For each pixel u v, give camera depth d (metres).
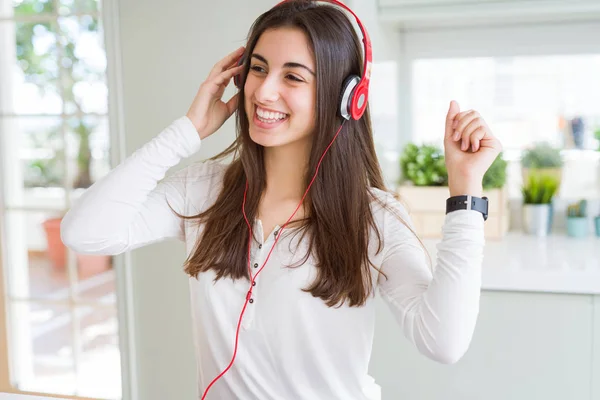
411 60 2.65
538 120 2.55
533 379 1.93
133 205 1.17
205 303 1.17
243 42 1.98
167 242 2.10
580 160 2.52
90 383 3.31
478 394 1.98
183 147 1.20
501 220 2.35
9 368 3.08
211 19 1.99
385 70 2.35
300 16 1.12
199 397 1.25
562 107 2.52
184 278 2.10
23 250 3.09
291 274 1.13
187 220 1.26
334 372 1.15
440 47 2.61
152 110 2.07
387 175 2.36
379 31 2.23
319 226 1.15
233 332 1.15
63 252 4.62
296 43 1.10
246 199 1.21
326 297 1.11
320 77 1.11
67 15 2.76
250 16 1.97
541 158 2.44
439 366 1.99
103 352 3.70
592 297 1.86
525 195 2.49
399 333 2.01
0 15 2.87
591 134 2.50
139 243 1.24
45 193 4.77
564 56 2.50
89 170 4.67
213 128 1.27
